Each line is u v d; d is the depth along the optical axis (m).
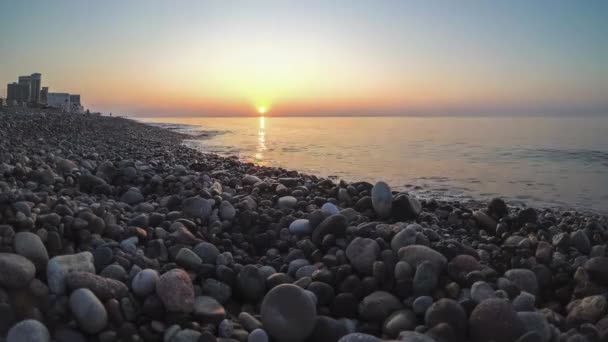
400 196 1.02
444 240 0.79
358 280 0.65
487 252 0.82
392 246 0.73
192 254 0.66
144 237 0.73
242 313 0.56
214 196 0.96
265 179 1.46
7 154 1.21
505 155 3.25
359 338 0.49
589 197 1.72
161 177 1.22
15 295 0.49
